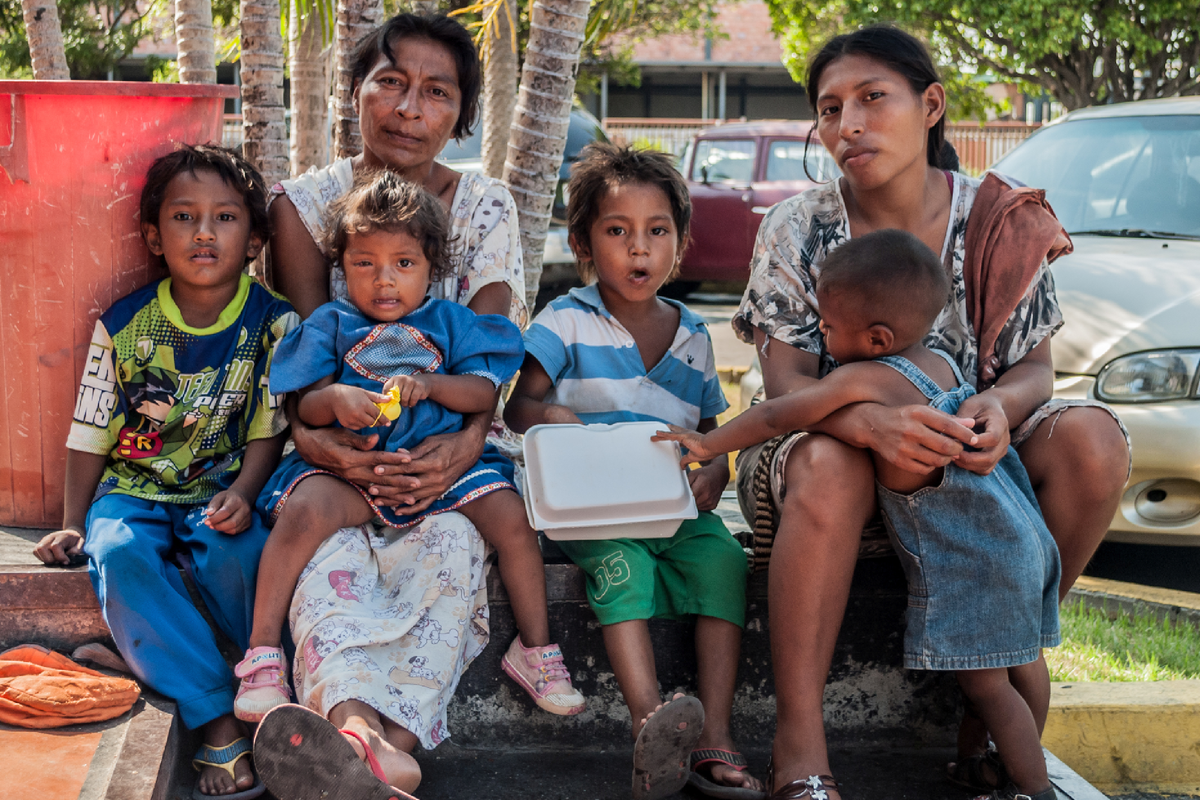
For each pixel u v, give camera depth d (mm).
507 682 2670
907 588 2723
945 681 2783
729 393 7172
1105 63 12719
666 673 2695
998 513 2324
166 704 2295
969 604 2342
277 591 2357
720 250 12109
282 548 2373
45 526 2768
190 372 2588
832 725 2781
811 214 2797
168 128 2693
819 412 2383
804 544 2311
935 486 2344
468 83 2941
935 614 2359
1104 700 3213
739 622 2561
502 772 2566
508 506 2539
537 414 2756
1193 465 4055
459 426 2607
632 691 2410
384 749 2049
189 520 2498
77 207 2633
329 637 2254
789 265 2758
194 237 2518
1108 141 5543
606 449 2561
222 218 2557
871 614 2744
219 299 2623
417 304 2660
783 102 29359
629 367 2871
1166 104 5574
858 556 2693
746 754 2717
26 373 2691
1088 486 2451
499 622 2639
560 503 2473
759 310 2777
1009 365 2748
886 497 2408
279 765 1946
